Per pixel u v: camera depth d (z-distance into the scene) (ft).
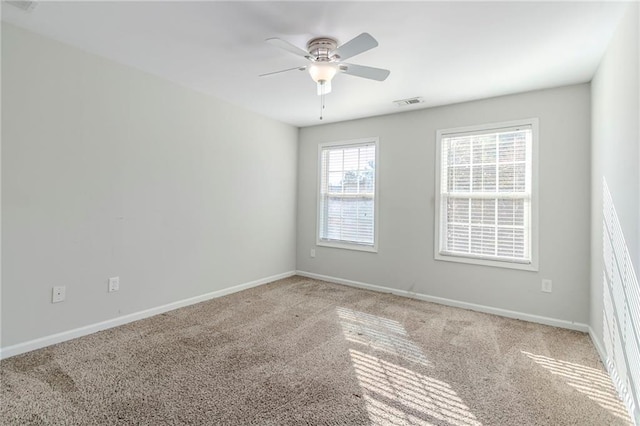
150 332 9.06
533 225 10.48
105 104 8.95
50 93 7.90
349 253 14.53
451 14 6.49
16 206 7.45
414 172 12.84
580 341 8.98
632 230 5.92
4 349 7.36
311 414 5.68
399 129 13.23
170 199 10.69
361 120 14.28
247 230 13.64
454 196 12.01
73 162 8.36
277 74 9.75
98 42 8.02
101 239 8.98
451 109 12.03
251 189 13.75
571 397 6.33
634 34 5.81
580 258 9.82
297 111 13.48
